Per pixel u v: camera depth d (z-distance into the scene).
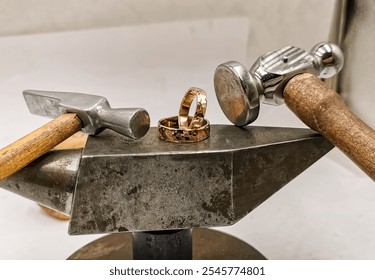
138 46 1.34
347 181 1.13
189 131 0.73
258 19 1.20
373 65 0.97
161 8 1.33
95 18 1.33
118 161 0.70
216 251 0.91
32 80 1.34
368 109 1.00
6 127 1.24
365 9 0.97
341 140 0.72
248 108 0.76
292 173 0.76
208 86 1.32
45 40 1.34
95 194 0.71
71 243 1.00
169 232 0.78
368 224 1.02
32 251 0.98
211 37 1.34
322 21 1.10
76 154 0.75
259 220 1.04
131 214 0.71
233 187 0.71
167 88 1.33
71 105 0.76
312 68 0.79
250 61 1.25
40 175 0.74
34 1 1.32
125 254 0.92
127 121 0.71
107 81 1.34
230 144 0.73
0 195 1.12
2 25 1.33
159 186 0.71
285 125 1.21
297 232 1.01
